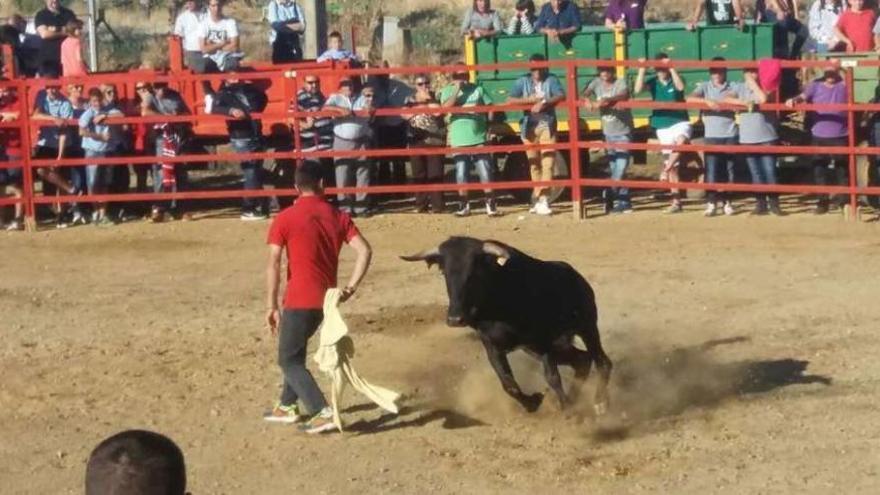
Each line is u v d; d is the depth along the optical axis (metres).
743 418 10.85
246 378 12.35
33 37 23.64
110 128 19.94
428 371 12.39
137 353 13.30
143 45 35.22
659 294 15.07
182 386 12.17
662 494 9.38
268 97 20.70
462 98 19.97
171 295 15.90
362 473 9.98
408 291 15.59
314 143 20.28
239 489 9.77
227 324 14.39
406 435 10.73
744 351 12.71
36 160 19.72
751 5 29.14
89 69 28.27
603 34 21.16
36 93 20.66
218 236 19.28
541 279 10.21
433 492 9.58
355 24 36.88
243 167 20.20
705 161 19.39
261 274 16.92
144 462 4.05
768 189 18.80
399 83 21.19
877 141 18.84
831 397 11.28
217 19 22.33
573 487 9.58
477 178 21.16
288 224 10.57
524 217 19.89
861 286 15.05
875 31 21.52
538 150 19.91
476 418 11.07
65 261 17.98
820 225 18.53
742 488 9.44
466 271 9.88
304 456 10.36
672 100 20.25
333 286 10.71
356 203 20.16
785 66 19.00
